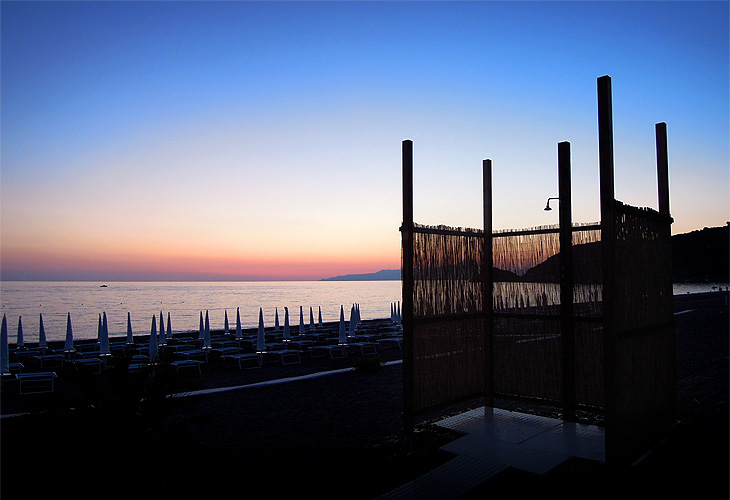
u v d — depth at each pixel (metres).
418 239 6.06
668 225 6.14
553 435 5.82
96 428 4.52
